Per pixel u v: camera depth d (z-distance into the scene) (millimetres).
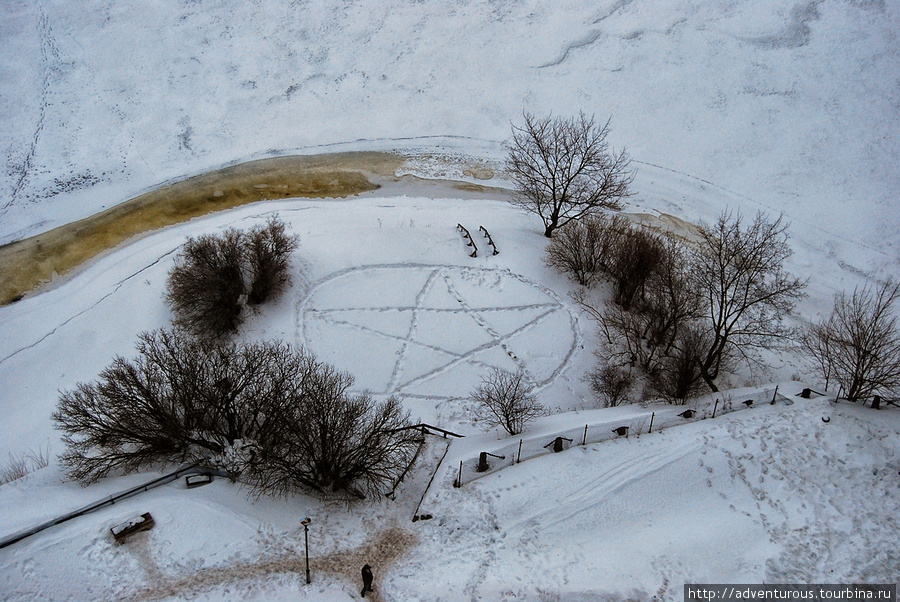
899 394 32125
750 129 53094
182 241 43531
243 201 47094
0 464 32438
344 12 60344
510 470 27344
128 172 48906
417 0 61125
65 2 59125
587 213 43656
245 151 51125
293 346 37375
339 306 39875
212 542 24219
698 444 28375
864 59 56094
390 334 38656
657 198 49000
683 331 37344
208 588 22578
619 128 53500
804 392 31578
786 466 27516
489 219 46375
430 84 56312
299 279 40719
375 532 25359
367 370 36719
